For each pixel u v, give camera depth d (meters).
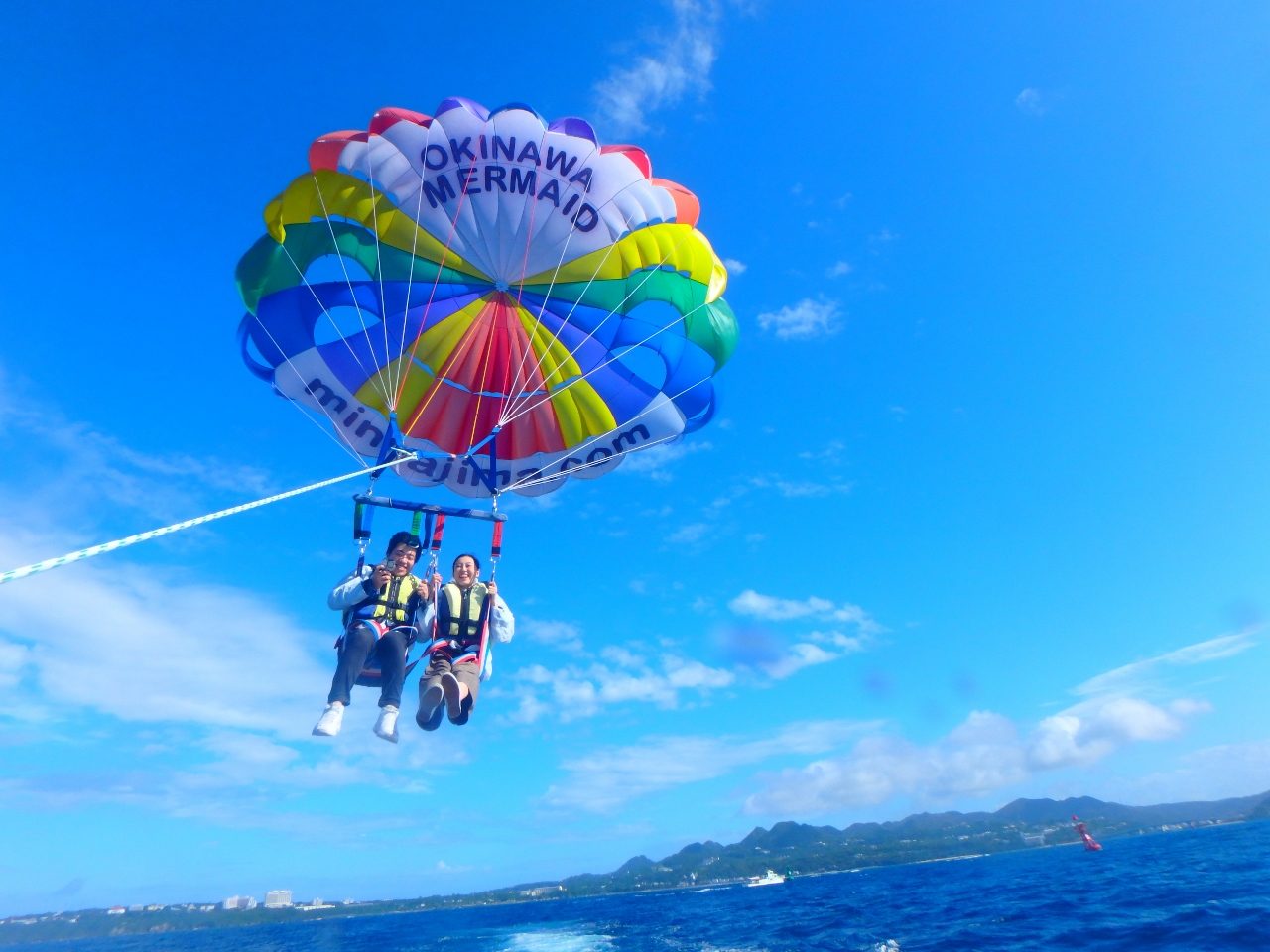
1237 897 17.11
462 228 8.91
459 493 9.32
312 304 8.89
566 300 9.66
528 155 8.72
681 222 9.77
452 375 9.39
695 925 26.80
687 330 9.84
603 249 9.37
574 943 23.16
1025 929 16.23
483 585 6.63
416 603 6.26
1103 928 14.93
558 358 9.55
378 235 8.91
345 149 8.40
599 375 9.87
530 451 9.66
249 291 8.50
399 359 9.06
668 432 10.03
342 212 8.72
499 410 9.48
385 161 8.52
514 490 9.55
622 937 23.67
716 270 9.74
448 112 8.59
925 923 19.48
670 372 9.94
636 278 9.72
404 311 9.09
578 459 9.80
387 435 8.05
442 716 6.30
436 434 9.31
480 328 9.45
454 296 9.39
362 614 6.00
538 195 8.88
